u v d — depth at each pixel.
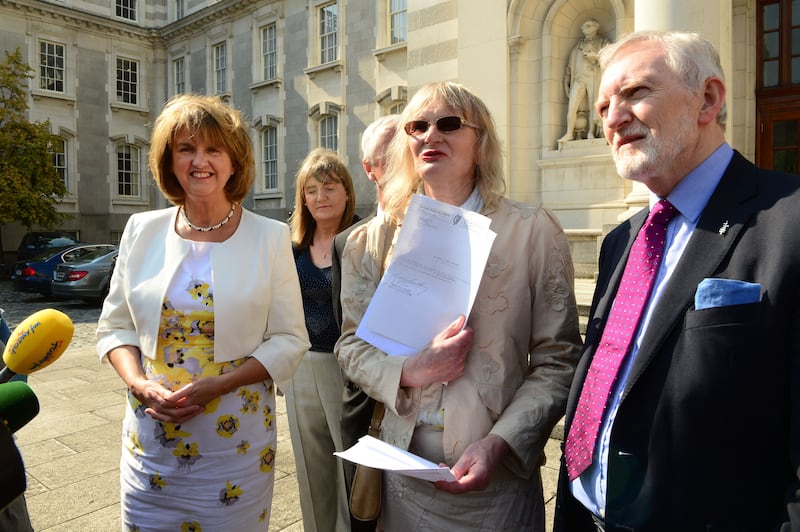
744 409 1.11
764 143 8.17
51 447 4.23
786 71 7.99
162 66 23.17
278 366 1.89
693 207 1.33
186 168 1.83
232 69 19.89
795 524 1.02
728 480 1.13
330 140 16.73
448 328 1.59
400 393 1.66
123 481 1.87
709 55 1.32
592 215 9.01
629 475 1.26
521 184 9.77
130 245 1.98
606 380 1.42
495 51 9.84
